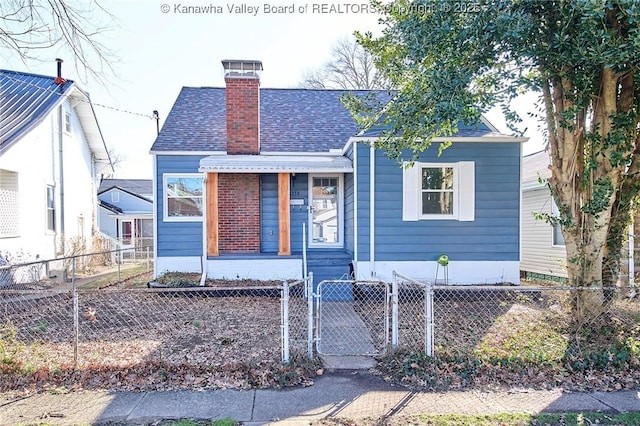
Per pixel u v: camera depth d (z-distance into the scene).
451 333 6.05
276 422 3.67
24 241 12.13
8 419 3.72
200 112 13.14
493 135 9.56
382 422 3.66
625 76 5.71
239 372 4.71
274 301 8.61
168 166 11.39
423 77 6.00
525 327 6.21
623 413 3.84
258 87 11.45
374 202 9.48
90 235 17.77
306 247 11.41
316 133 12.69
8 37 7.17
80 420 3.71
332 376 4.72
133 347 5.61
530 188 13.39
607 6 4.48
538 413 3.83
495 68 5.71
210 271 9.89
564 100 5.90
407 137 6.92
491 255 9.62
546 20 5.17
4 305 8.00
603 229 5.86
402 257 9.53
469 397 4.18
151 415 3.80
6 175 11.73
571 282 6.02
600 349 5.16
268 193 11.29
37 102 13.95
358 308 8.20
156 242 11.34
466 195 9.59
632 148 5.82
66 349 5.50
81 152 17.00
